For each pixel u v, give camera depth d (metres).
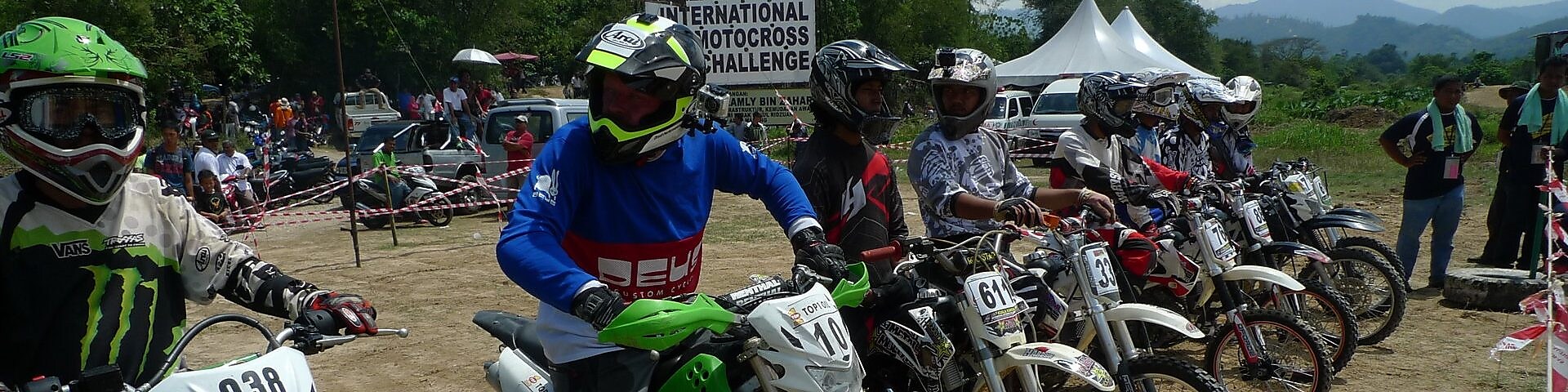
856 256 3.89
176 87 24.56
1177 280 5.24
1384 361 5.78
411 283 8.52
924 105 26.36
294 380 2.53
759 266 9.10
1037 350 3.51
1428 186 7.51
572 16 40.53
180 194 2.79
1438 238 7.62
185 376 2.38
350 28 28.44
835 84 3.76
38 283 2.50
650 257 2.99
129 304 2.62
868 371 3.86
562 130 2.93
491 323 3.58
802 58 16.41
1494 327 6.50
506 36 34.31
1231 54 86.38
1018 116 21.42
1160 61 23.23
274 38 28.77
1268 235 5.82
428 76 29.89
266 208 14.30
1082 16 24.56
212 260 2.76
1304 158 7.05
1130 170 5.59
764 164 3.24
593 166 2.90
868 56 3.73
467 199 13.75
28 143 2.36
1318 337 4.70
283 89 30.00
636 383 2.98
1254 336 4.87
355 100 25.05
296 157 15.97
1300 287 4.86
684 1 16.66
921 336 3.67
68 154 2.38
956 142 4.35
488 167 14.77
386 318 7.11
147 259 2.66
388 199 10.84
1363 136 24.95
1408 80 70.50
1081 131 5.37
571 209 2.86
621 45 2.74
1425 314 6.89
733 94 16.80
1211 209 5.48
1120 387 3.88
